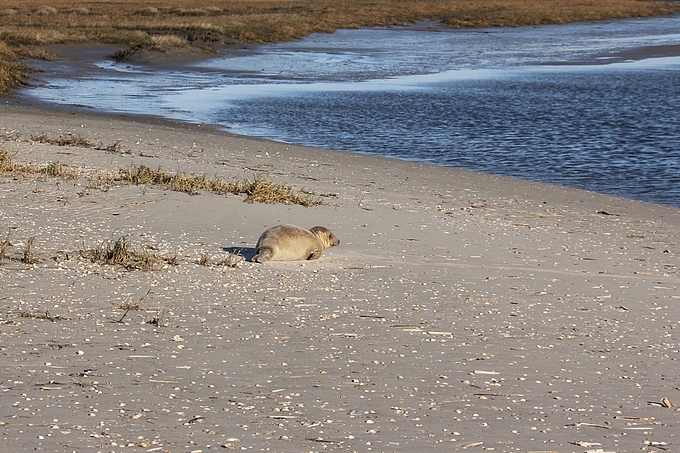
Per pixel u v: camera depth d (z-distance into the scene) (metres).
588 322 12.31
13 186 19.39
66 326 10.79
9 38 66.56
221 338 10.65
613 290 14.30
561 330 11.83
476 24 106.88
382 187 23.55
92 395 8.41
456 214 20.28
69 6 117.25
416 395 8.91
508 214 20.97
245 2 145.75
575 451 7.55
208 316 11.59
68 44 69.94
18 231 15.73
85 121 34.22
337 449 7.32
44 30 74.06
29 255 13.89
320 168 26.25
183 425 7.73
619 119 40.78
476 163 30.12
